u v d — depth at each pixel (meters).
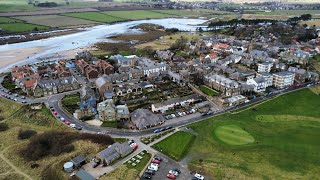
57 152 142.62
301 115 185.12
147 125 166.50
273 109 192.62
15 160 137.62
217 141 153.88
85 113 178.00
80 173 127.88
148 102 197.25
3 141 153.00
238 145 150.38
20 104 193.62
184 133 161.38
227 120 176.25
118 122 172.75
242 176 126.88
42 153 141.62
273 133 162.88
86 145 147.50
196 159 139.75
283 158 139.75
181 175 128.50
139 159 139.50
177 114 182.25
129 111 184.12
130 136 158.50
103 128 166.75
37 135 156.25
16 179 125.38
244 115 183.38
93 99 188.25
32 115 181.25
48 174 127.88
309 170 131.12
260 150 145.88
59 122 172.75
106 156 136.62
